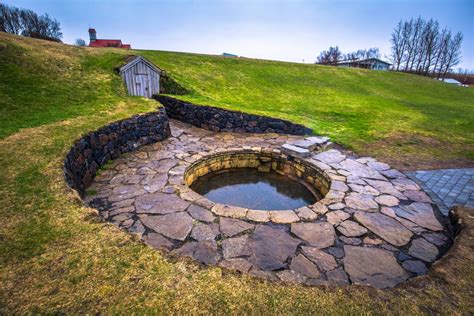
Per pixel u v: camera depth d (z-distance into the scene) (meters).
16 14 33.78
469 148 7.61
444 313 1.90
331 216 3.92
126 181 4.97
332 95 16.36
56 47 10.88
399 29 43.47
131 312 1.74
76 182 4.32
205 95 12.24
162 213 3.84
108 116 6.61
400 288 2.15
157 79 11.27
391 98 18.19
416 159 6.59
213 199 5.52
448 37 39.72
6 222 2.66
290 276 2.73
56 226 2.64
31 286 1.91
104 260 2.21
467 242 2.93
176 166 5.75
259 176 6.92
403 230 3.64
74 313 1.72
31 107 6.48
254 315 1.79
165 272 2.11
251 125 9.35
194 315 1.75
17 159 4.07
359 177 5.40
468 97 23.00
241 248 3.14
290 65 22.06
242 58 20.55
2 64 7.69
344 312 1.85
